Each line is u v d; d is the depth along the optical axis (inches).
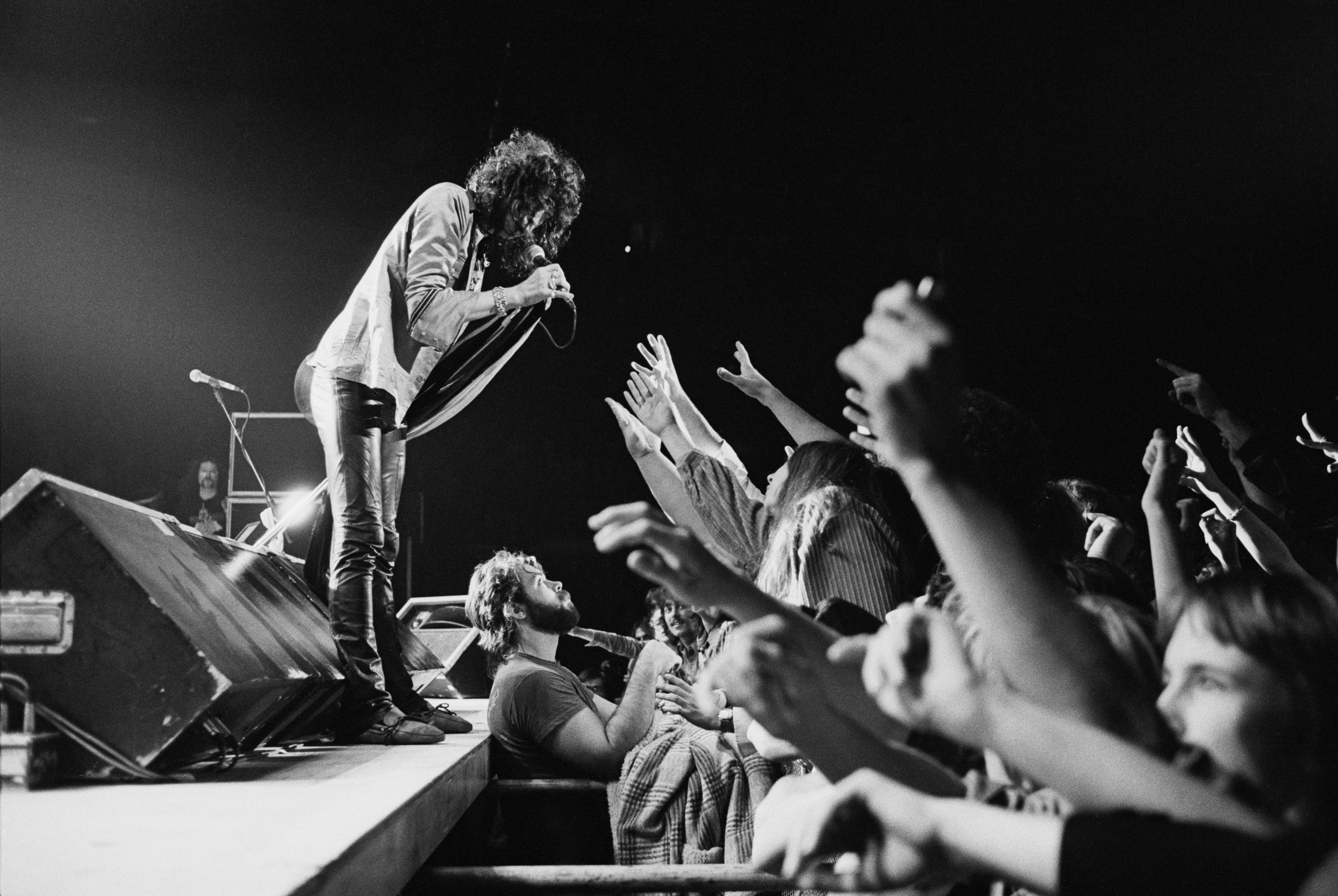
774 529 93.6
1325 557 116.0
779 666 41.2
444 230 122.6
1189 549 88.0
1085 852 33.5
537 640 146.1
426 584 404.2
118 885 48.2
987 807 36.5
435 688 200.1
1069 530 88.6
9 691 75.1
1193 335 392.5
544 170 130.6
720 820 125.9
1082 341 404.5
